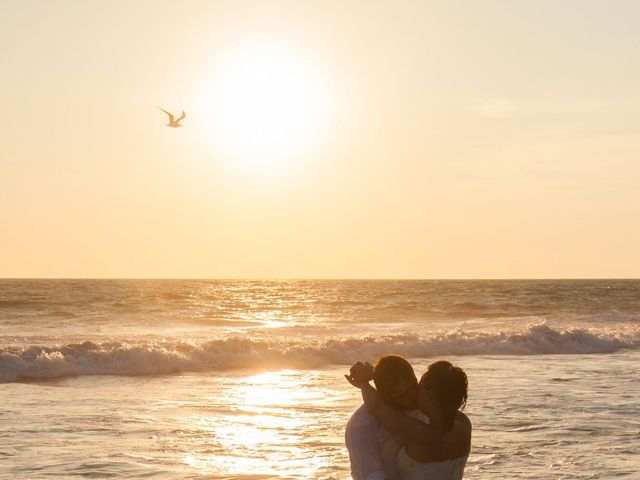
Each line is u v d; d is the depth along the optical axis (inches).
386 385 184.7
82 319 1544.0
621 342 1075.3
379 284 6003.9
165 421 470.0
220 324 1539.1
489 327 1333.7
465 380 184.5
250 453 384.2
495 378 690.8
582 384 646.5
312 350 869.2
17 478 330.0
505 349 986.1
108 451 383.2
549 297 2802.7
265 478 334.3
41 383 671.8
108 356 764.0
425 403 183.6
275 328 1268.5
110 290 3476.9
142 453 380.2
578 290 3661.4
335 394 598.9
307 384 666.2
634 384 647.1
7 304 1983.3
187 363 784.9
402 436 181.6
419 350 946.7
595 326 1359.5
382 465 184.9
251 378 714.2
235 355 820.0
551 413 498.0
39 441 406.0
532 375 717.3
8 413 496.4
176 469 348.5
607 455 383.9
